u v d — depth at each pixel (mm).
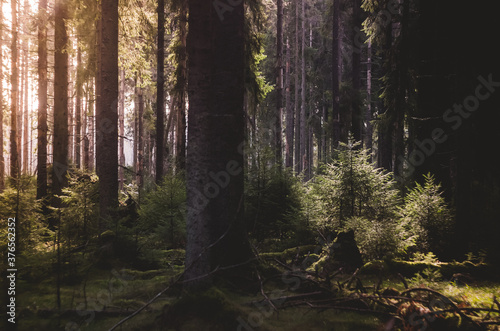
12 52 17625
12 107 17562
